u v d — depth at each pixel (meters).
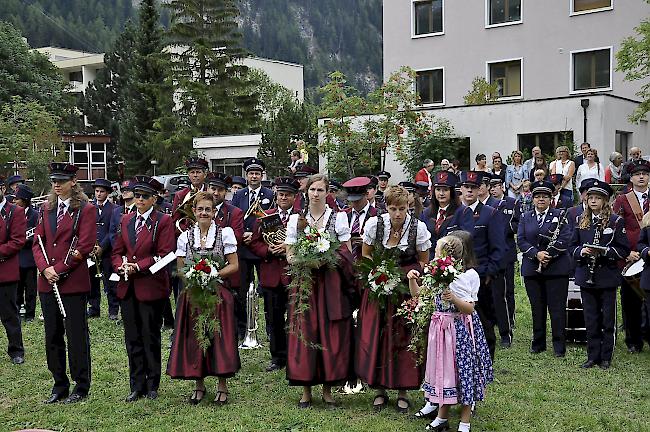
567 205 11.22
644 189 8.70
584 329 9.07
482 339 6.03
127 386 7.58
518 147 22.83
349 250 6.67
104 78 57.03
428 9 29.16
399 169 23.94
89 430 6.29
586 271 8.02
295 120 31.81
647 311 8.04
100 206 11.17
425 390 5.96
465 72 28.41
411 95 21.97
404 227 6.46
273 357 8.13
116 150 46.78
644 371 7.89
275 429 6.14
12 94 48.84
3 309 8.59
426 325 6.04
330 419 6.36
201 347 6.59
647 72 20.88
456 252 5.85
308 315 6.54
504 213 9.57
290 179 8.31
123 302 7.05
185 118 43.59
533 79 27.12
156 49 45.09
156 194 7.19
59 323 7.04
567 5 26.33
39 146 35.31
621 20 25.38
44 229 7.00
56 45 99.00
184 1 44.53
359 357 6.53
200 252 6.81
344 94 21.95
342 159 21.67
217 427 6.21
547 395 7.01
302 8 150.25
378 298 6.37
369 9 153.88
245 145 35.72
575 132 21.81
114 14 111.31
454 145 23.36
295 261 6.48
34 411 6.83
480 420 6.29
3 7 97.69
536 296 8.71
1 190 8.59
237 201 9.74
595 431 6.03
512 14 27.47
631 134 23.28
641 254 7.82
